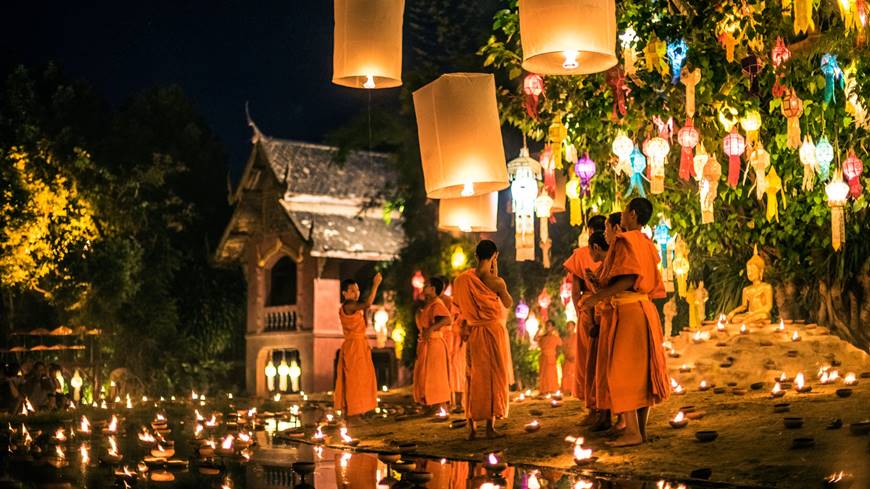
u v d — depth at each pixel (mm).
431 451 9109
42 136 26234
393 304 27469
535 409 11500
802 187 12797
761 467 6840
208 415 16828
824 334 13055
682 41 11117
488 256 9477
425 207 24578
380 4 9688
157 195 32656
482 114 9531
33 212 23734
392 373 28547
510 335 21688
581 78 12242
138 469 8273
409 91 23281
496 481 7035
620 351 7965
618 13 12156
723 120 11430
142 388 27172
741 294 16453
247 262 30484
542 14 8297
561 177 13344
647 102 11453
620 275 7938
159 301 29188
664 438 8344
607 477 7047
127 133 33000
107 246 26562
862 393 9695
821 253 14945
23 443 11062
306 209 28344
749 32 11008
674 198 14086
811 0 10008
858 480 6102
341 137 25375
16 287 26219
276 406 19016
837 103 12180
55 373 20625
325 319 27906
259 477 7652
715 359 12789
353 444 10070
